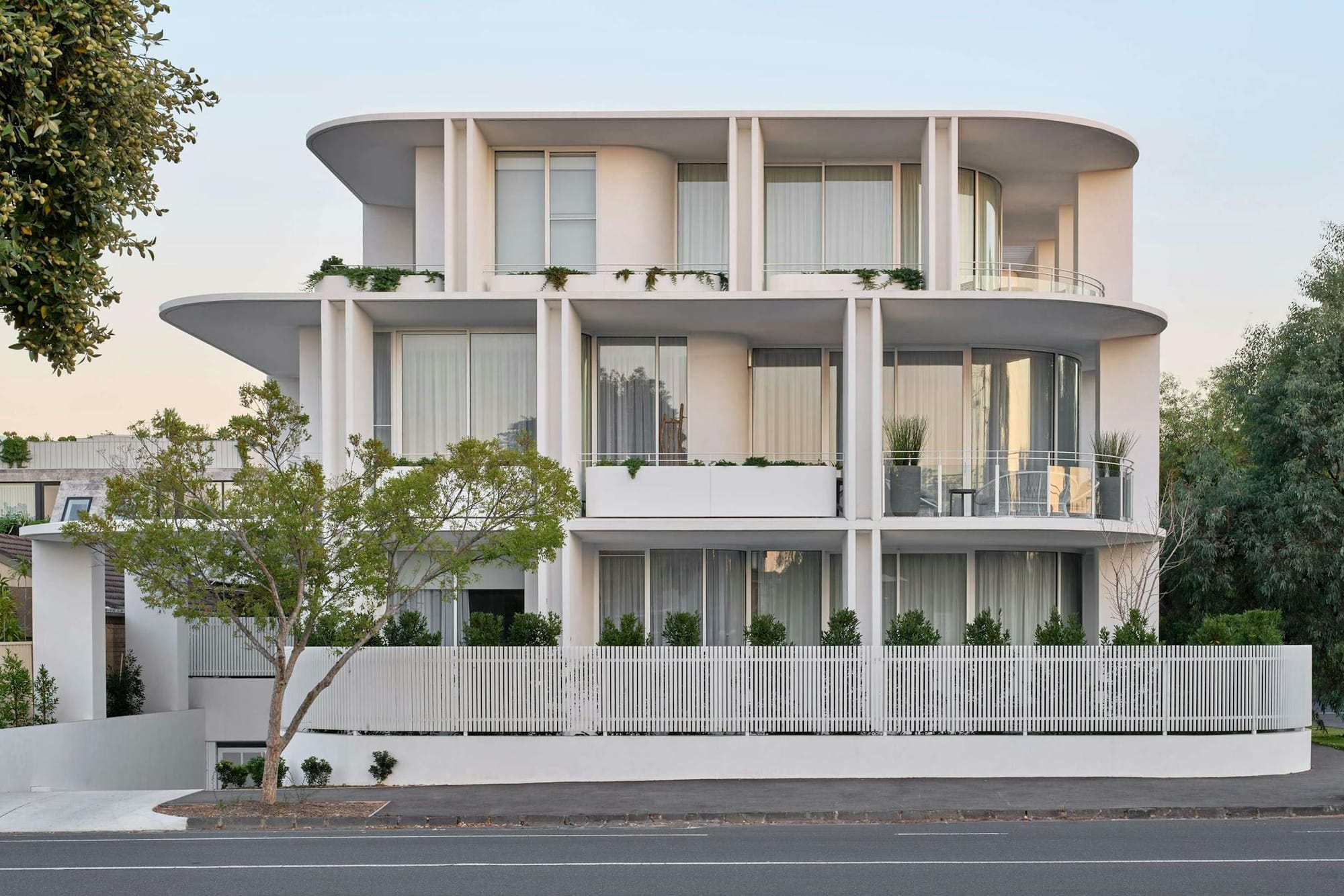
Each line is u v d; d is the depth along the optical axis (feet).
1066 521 74.54
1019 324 78.23
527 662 68.80
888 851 44.68
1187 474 120.37
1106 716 68.59
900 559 84.33
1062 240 91.40
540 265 79.46
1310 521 95.76
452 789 63.93
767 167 82.07
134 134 41.11
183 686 86.63
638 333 81.61
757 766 67.15
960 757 67.15
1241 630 73.97
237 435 58.54
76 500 149.07
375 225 91.71
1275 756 68.08
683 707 68.59
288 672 59.52
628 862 42.42
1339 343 98.94
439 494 66.80
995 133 76.43
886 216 81.56
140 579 60.03
